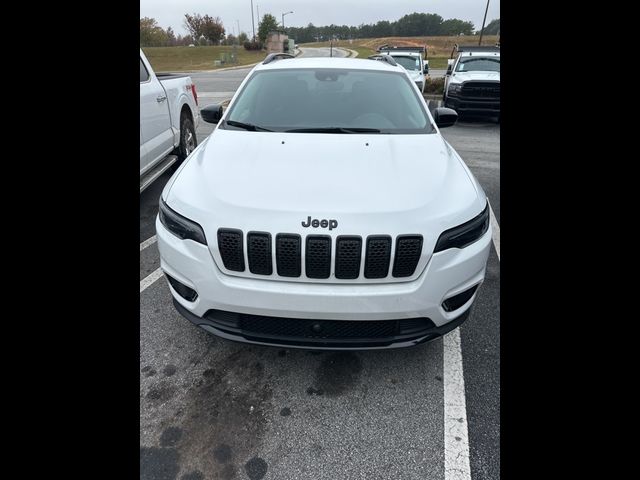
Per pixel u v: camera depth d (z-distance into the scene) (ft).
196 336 8.95
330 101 10.58
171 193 7.77
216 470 6.25
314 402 7.40
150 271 11.55
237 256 6.70
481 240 7.37
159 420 7.00
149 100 14.35
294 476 6.19
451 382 7.82
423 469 6.31
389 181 7.47
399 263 6.64
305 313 6.65
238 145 8.88
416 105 10.89
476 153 26.23
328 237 6.47
